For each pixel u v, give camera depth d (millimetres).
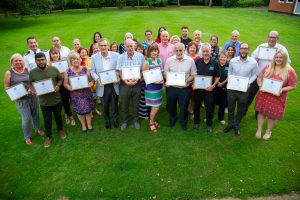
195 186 4285
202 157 4945
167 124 6137
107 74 5359
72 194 4219
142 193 4188
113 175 4570
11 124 6332
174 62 5344
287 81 4820
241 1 30234
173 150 5176
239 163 4762
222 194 4121
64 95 5855
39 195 4227
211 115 5594
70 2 34375
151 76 5312
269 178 4391
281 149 5109
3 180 4555
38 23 21531
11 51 12938
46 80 4844
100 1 32094
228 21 18953
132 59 5488
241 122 6129
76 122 6340
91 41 14227
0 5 21734
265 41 12953
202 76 5172
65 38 15242
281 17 20250
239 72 5285
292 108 6641
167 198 4086
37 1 22094
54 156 5113
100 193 4219
